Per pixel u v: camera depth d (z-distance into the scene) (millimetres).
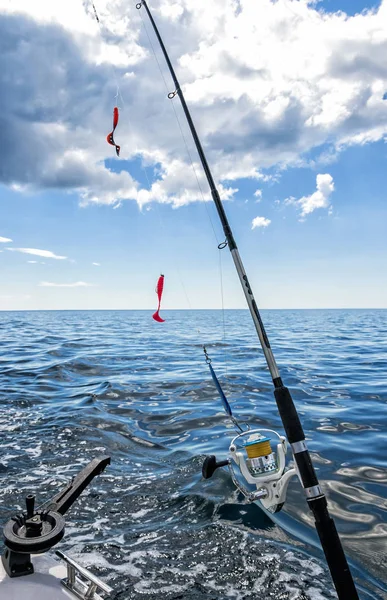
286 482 2930
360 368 14016
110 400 9570
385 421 8039
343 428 7645
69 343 21312
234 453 3209
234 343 22547
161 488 5246
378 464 5949
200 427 7816
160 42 3930
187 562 3797
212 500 4887
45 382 11336
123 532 4285
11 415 8164
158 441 7074
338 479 5480
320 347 20422
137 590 3434
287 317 69625
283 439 3264
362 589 3430
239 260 3062
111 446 6707
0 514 4566
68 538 4172
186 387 11023
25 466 5824
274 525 4395
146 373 12992
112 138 3902
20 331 30406
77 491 2629
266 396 10219
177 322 51562
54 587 2441
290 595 3373
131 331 32875
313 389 10875
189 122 3652
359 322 49781
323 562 3791
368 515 4590
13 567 2484
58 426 7504
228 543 4066
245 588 3461
